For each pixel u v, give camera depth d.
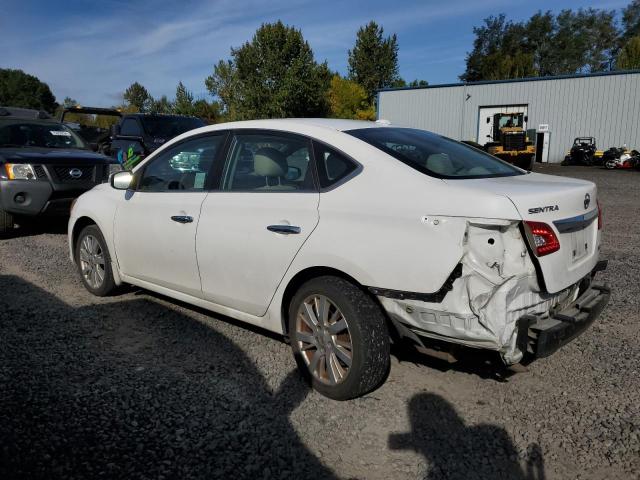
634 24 74.19
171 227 4.18
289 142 3.65
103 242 5.00
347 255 3.11
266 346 4.07
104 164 8.34
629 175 19.23
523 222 2.78
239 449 2.78
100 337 4.21
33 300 5.07
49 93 96.00
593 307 3.23
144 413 3.11
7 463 2.64
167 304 4.98
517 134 22.08
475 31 75.69
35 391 3.35
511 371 3.62
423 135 3.95
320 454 2.75
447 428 2.98
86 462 2.66
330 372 3.27
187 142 4.34
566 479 2.56
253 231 3.59
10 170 7.52
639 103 24.83
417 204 2.94
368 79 50.47
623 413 3.11
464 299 2.82
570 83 26.42
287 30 33.56
